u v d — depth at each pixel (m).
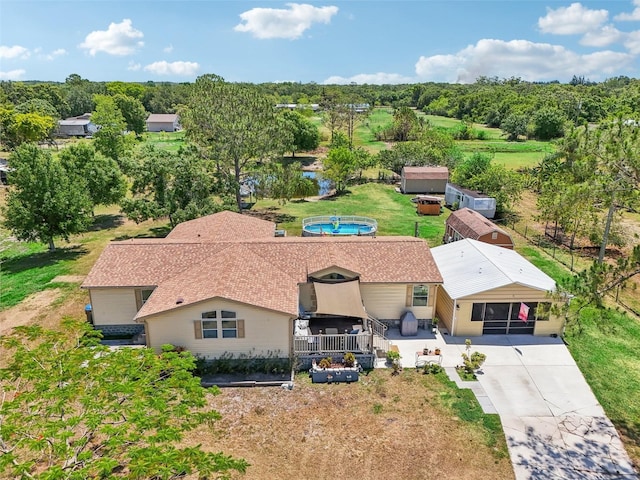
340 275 24.80
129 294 24.62
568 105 114.19
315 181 64.62
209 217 34.56
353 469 15.93
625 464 16.39
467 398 19.88
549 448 17.09
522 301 24.67
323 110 140.12
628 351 23.73
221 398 19.89
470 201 49.31
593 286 17.28
